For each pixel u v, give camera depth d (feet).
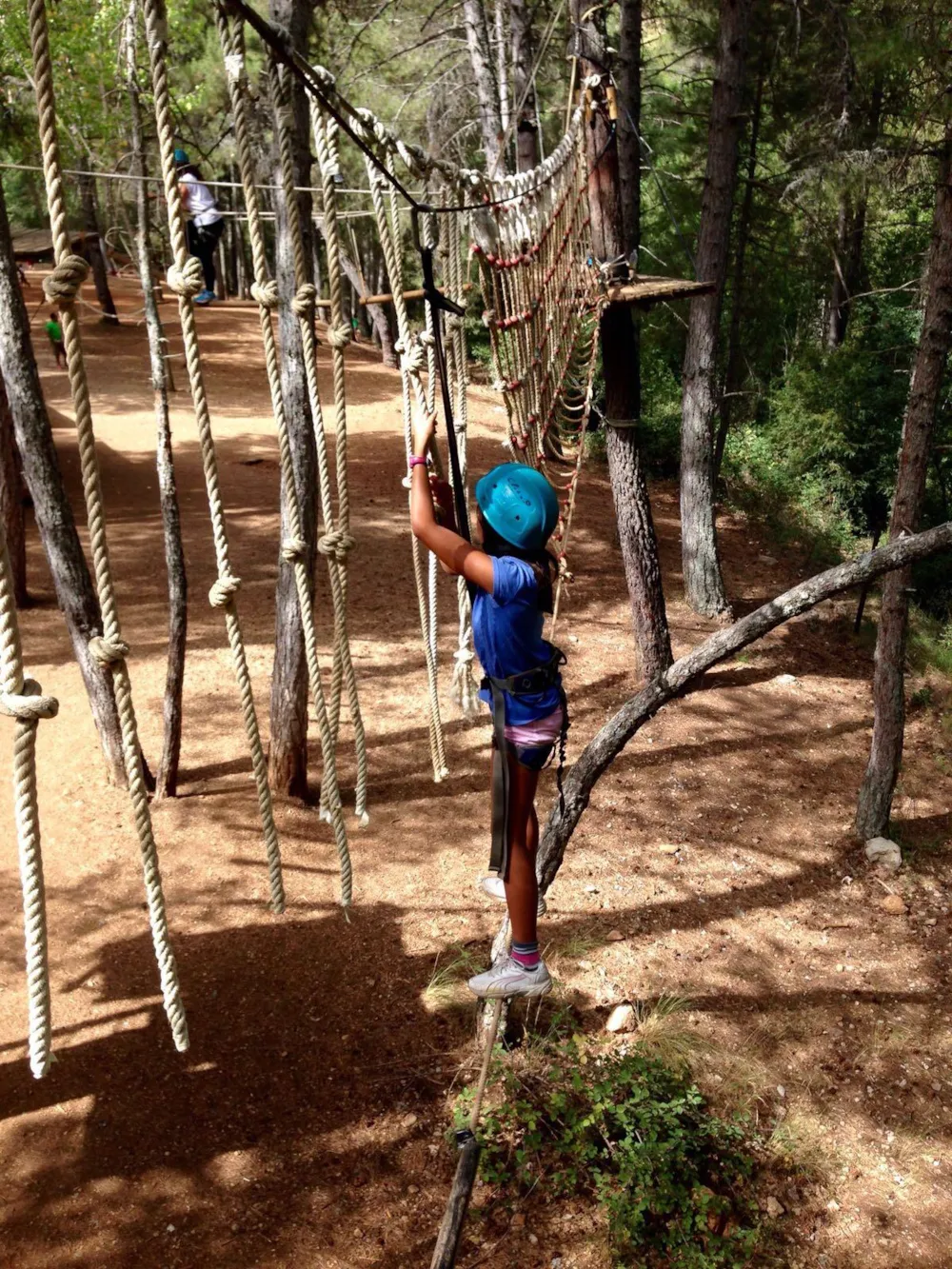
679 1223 17.51
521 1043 20.67
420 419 11.02
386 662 35.91
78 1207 16.72
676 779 30.86
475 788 28.96
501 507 10.42
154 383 25.27
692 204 54.54
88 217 46.26
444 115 68.59
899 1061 21.62
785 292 65.67
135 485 52.75
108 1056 19.57
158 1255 16.15
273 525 48.11
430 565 20.38
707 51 50.44
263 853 25.50
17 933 22.39
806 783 31.48
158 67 7.53
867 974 23.93
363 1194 17.54
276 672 26.96
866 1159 19.56
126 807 26.71
